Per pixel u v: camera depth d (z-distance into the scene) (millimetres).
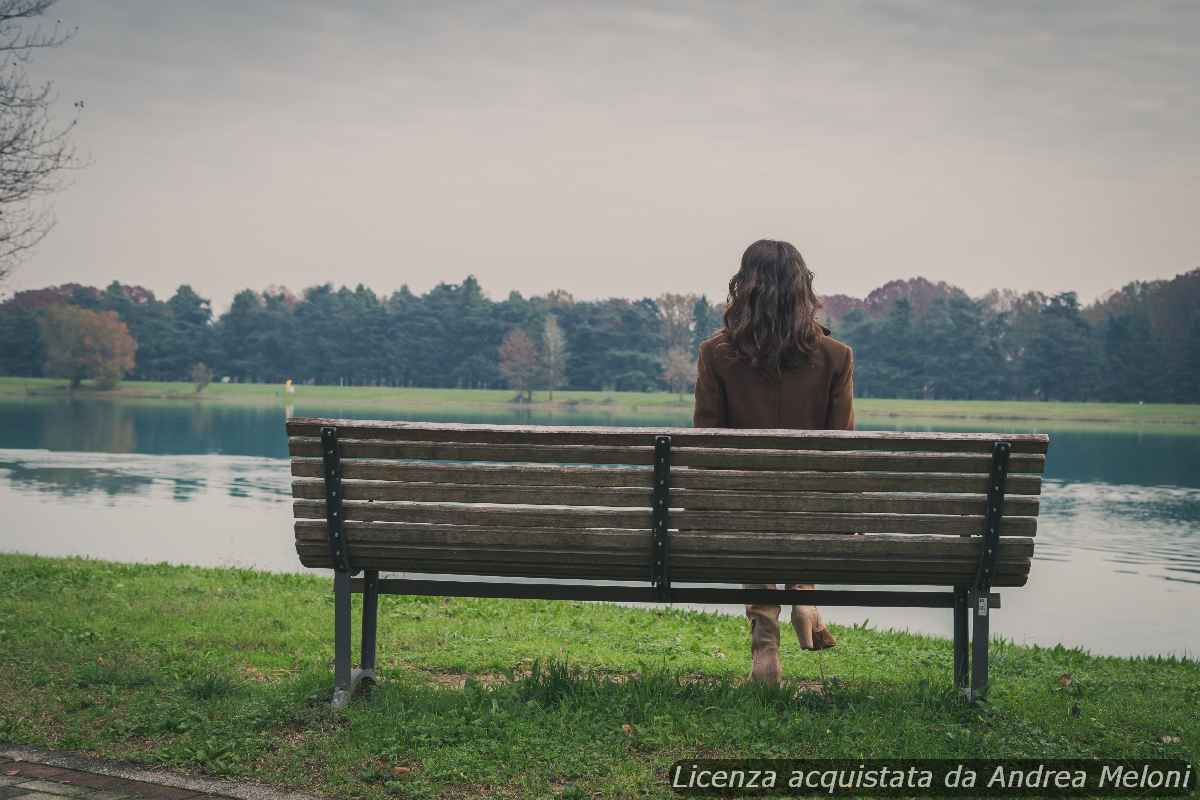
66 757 3930
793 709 4445
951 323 162250
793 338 4613
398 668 5645
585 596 4492
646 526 4293
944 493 4219
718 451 4195
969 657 4602
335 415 115375
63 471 31094
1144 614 12531
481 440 4289
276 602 8203
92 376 164750
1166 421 129500
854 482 4195
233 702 4551
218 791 3607
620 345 171750
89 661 5418
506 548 4375
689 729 4141
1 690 4762
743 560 4293
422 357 184625
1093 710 4859
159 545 16188
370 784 3664
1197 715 4941
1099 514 25969
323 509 4477
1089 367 158375
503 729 4137
